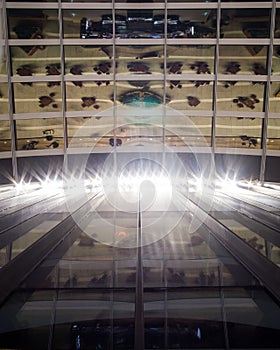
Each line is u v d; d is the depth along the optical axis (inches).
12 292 221.6
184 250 338.6
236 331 183.9
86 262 298.7
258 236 346.9
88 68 889.5
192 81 904.3
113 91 917.2
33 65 864.9
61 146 932.6
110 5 833.5
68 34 858.1
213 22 849.5
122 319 196.4
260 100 888.3
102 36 868.0
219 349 172.9
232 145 932.0
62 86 892.6
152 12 848.3
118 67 896.3
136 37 870.4
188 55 884.6
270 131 896.9
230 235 361.4
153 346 175.5
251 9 822.5
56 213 502.9
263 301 213.2
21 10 818.2
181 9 840.3
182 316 198.2
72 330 188.2
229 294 223.8
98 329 187.6
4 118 873.5
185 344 174.1
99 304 212.1
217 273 266.7
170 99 923.4
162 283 247.3
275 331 183.6
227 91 898.1
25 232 367.9
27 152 908.0
